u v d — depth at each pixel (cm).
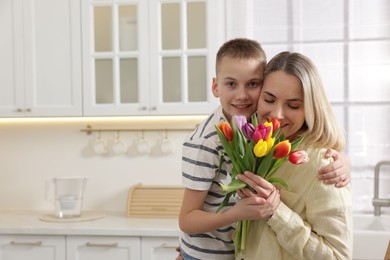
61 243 276
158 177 326
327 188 131
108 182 330
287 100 132
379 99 301
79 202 303
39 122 335
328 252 127
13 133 337
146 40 293
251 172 125
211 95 289
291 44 306
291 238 128
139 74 294
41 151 335
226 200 133
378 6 299
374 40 300
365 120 302
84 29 297
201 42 292
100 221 291
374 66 301
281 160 124
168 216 299
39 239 277
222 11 290
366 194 302
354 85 302
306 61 134
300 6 305
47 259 277
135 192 309
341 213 130
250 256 136
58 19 300
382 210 300
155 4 292
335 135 136
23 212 327
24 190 337
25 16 301
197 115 297
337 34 303
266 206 124
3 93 304
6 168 338
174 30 294
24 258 279
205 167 144
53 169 335
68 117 312
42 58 301
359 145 302
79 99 299
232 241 156
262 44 308
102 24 299
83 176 332
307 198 132
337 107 304
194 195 145
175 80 294
